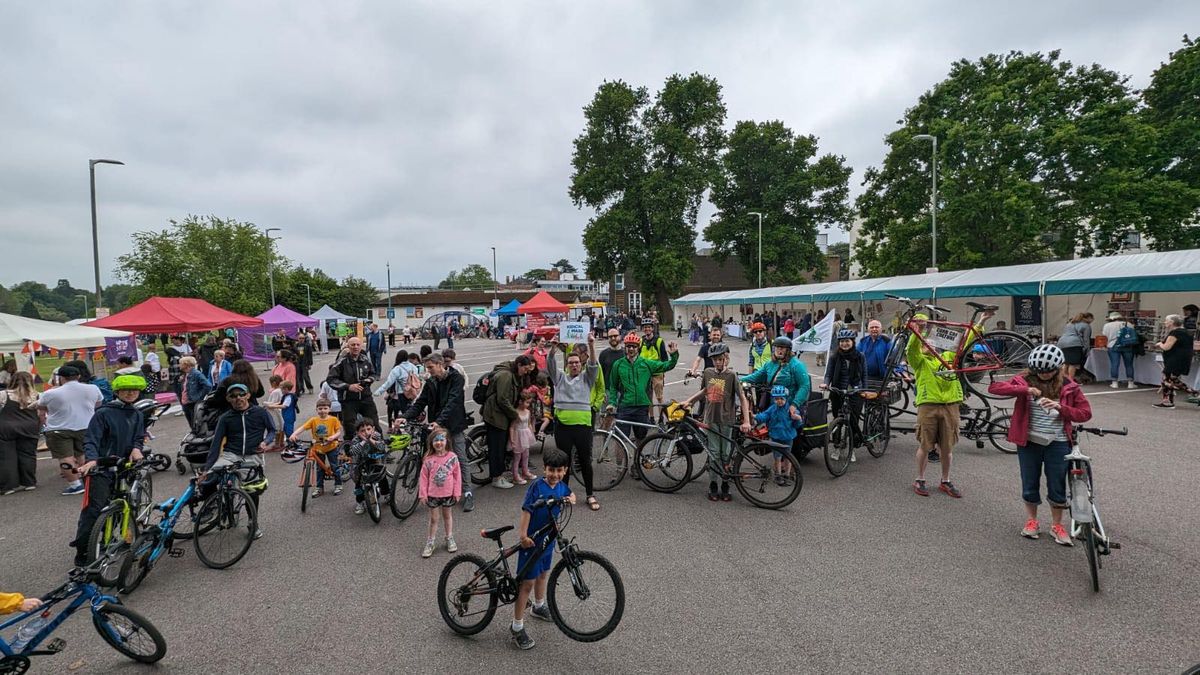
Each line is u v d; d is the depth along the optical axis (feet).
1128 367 40.47
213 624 13.24
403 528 19.20
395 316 238.27
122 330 52.49
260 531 19.06
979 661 10.92
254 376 27.09
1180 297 48.52
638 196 144.56
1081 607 12.72
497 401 22.33
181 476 26.35
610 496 21.56
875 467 24.03
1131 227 81.76
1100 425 29.35
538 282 343.67
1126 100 78.59
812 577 14.55
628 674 10.89
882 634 11.93
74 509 22.43
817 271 156.46
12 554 18.01
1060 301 56.34
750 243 151.74
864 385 23.59
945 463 20.31
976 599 13.20
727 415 20.49
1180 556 14.92
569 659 11.48
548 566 12.21
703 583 14.42
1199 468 22.04
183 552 17.13
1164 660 10.79
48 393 24.09
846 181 148.77
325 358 100.12
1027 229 78.79
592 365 20.56
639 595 13.89
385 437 20.48
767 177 151.12
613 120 147.13
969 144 82.74
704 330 94.22
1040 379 15.76
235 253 143.23
